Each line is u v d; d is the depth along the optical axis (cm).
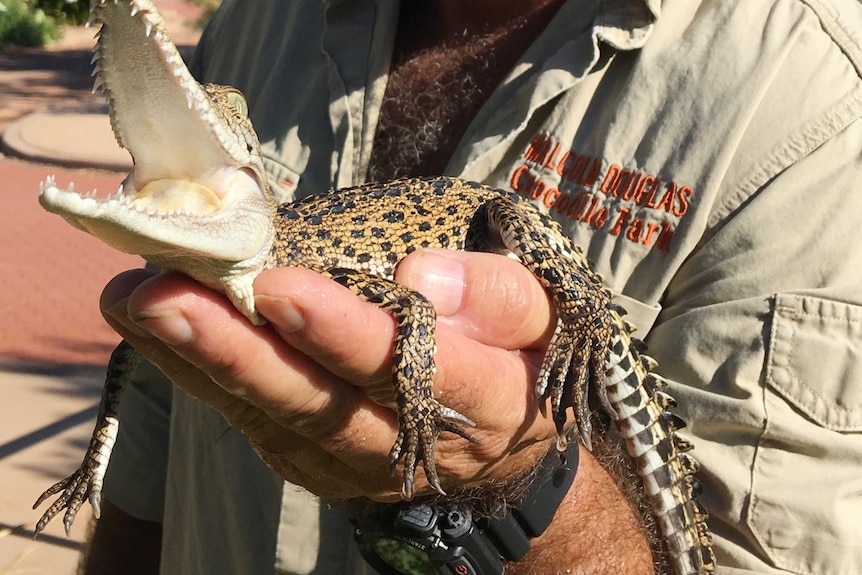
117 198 26
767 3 39
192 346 27
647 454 40
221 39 53
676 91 38
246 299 28
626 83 39
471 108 44
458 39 45
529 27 43
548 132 40
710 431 37
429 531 34
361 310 29
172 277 28
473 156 41
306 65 47
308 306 27
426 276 32
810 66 37
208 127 28
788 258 36
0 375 103
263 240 31
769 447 36
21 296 128
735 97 37
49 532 75
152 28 26
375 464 32
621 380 40
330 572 40
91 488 38
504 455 33
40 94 241
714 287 37
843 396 35
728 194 37
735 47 38
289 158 45
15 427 91
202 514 45
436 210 41
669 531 40
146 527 53
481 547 34
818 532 35
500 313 33
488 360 31
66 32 323
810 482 35
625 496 38
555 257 37
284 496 40
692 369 37
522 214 39
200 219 28
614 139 39
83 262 143
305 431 30
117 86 27
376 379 30
